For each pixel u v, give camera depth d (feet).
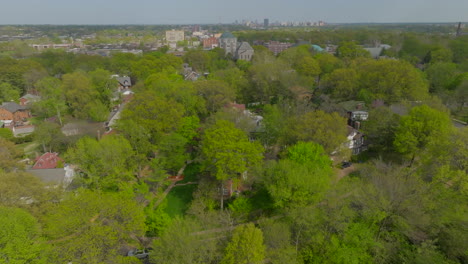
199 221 129.39
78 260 91.20
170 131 192.85
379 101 236.63
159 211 136.26
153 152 192.03
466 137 147.13
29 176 126.00
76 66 461.78
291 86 294.87
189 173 190.39
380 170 157.58
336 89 273.33
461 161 134.82
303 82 302.66
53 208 110.01
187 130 199.11
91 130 236.63
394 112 211.41
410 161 182.50
